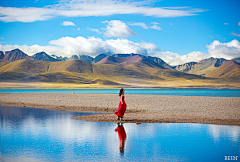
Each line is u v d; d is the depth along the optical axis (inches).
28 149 344.8
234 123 561.9
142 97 1657.2
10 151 335.3
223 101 1257.4
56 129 495.5
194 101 1267.2
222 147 352.8
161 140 396.8
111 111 861.2
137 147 354.6
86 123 574.2
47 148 350.3
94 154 321.1
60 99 1461.6
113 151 334.3
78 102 1222.3
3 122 591.5
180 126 528.1
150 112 794.2
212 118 632.4
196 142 382.0
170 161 292.4
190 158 304.0
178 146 358.9
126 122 588.1
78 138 412.5
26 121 606.5
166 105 1035.9
